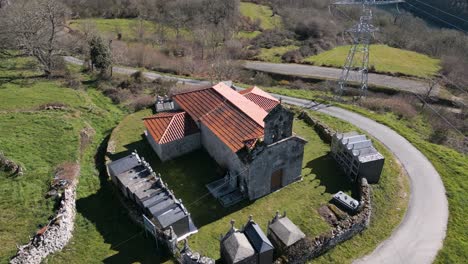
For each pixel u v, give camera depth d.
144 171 40.78
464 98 81.00
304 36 117.19
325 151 49.41
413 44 110.88
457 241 37.59
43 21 72.94
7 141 46.19
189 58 94.06
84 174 43.41
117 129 52.34
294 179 43.34
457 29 106.25
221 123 43.53
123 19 117.44
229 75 85.25
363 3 72.62
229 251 31.31
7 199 37.00
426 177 46.69
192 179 43.47
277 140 38.91
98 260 33.03
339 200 40.19
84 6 118.75
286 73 90.19
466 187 45.09
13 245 32.34
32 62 78.00
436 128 64.69
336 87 81.06
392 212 41.00
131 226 36.75
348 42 113.88
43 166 42.19
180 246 34.66
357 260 35.34
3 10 80.00
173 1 122.31
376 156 42.94
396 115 67.31
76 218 37.31
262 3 137.75
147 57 91.44
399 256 35.88
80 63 82.12
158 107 57.53
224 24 110.00
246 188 40.59
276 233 34.12
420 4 119.56
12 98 58.97
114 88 67.50
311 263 34.62
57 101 59.25
